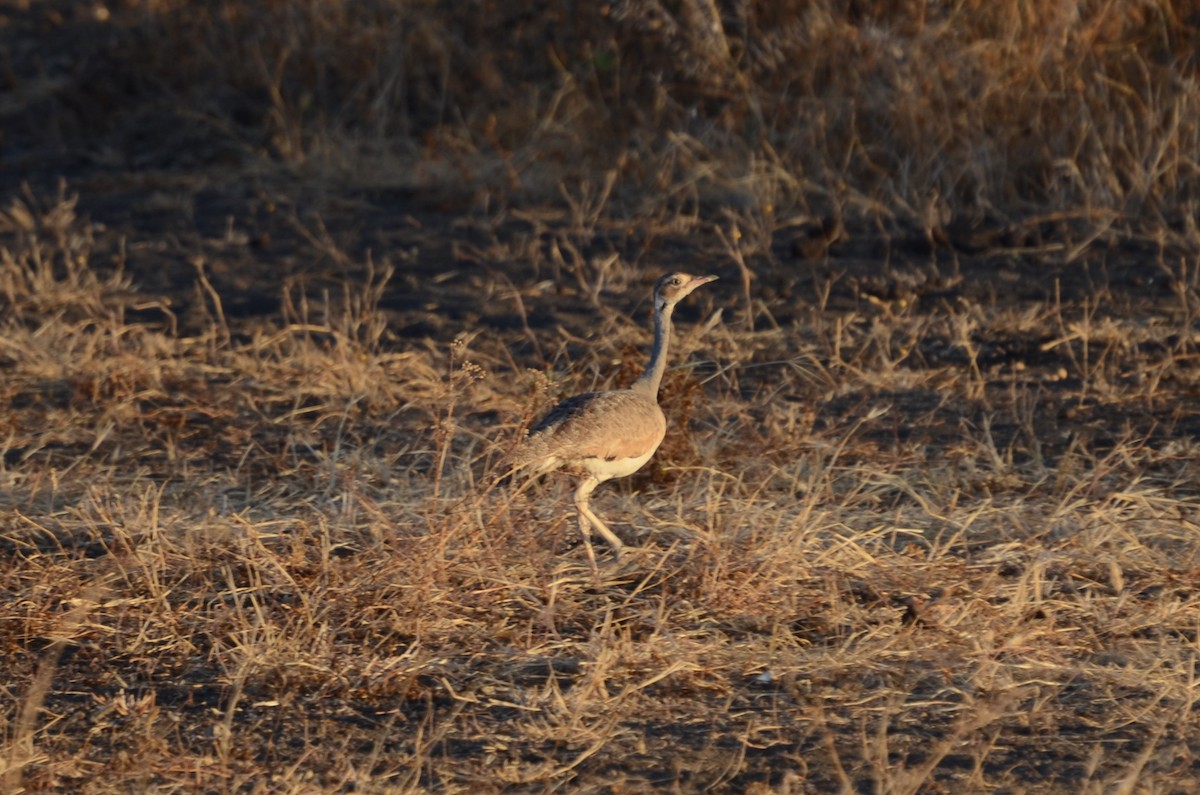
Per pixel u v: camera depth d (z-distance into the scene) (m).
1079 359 30.50
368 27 51.66
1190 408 27.53
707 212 41.69
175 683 17.45
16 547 21.03
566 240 39.62
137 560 20.19
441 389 26.61
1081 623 18.92
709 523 20.48
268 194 44.84
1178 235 37.09
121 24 57.31
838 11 43.94
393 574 19.34
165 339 32.78
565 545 21.31
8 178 48.25
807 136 42.06
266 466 25.22
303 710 16.81
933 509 22.44
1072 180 39.38
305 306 33.62
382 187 45.19
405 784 15.20
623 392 20.67
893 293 35.16
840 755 15.82
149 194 45.66
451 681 17.42
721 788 15.16
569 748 16.00
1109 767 15.51
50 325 32.78
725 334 32.41
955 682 17.42
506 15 50.59
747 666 17.75
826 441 25.70
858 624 18.77
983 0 42.56
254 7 54.41
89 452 25.72
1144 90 40.53
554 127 45.88
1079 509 22.44
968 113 41.03
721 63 44.59
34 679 17.42
